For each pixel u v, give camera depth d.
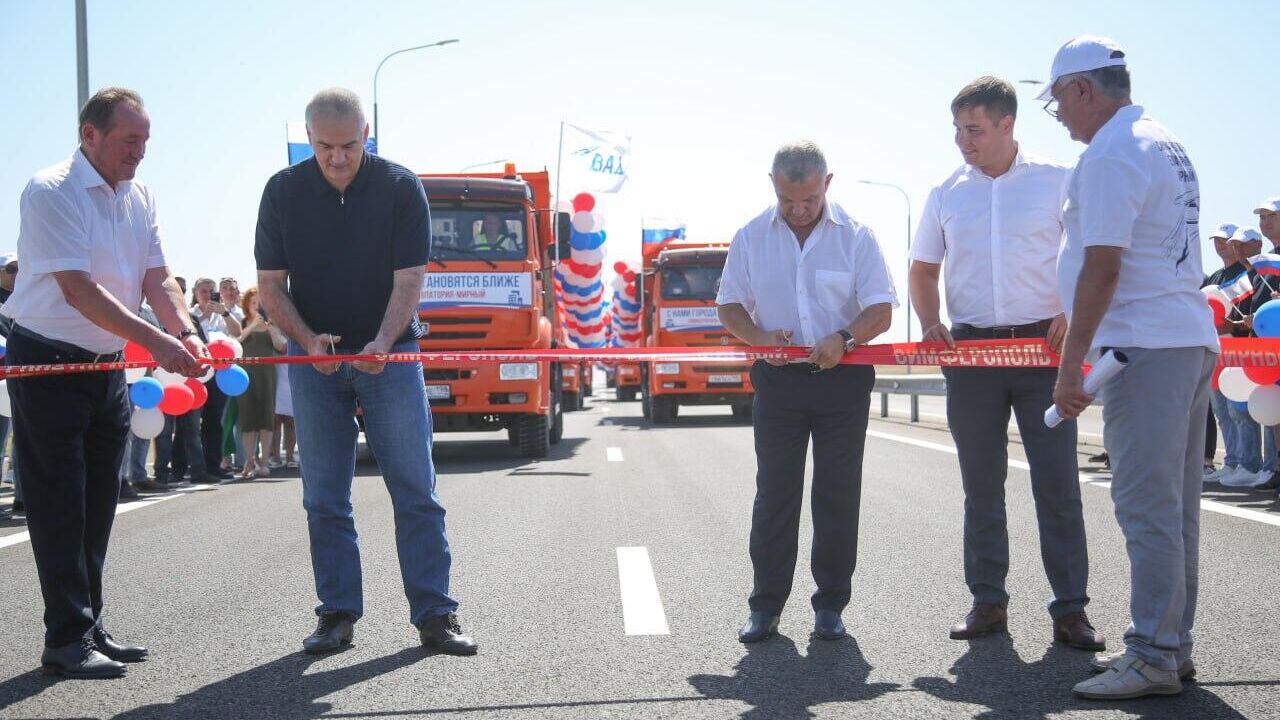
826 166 4.71
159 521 8.44
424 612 4.59
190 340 4.68
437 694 3.92
